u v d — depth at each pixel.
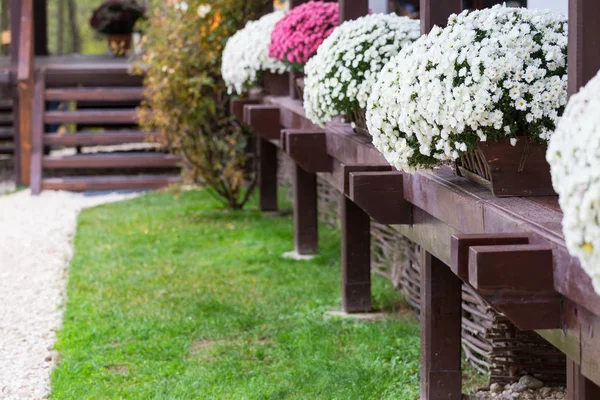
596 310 2.09
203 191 10.29
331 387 4.07
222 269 6.53
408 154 3.19
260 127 6.64
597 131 1.85
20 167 11.00
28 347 4.89
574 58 2.39
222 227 8.16
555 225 2.49
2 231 8.38
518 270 2.34
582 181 1.85
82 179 10.69
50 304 5.79
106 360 4.58
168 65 8.60
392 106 3.23
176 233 7.90
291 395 4.02
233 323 5.16
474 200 2.91
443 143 2.98
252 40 7.00
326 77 4.55
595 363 2.14
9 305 5.78
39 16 13.76
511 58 2.88
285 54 6.09
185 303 5.60
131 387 4.18
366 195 3.75
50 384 4.30
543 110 2.84
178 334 4.99
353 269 5.38
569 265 2.23
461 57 2.94
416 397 3.96
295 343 4.75
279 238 7.58
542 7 5.09
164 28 8.80
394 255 5.81
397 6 8.48
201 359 4.56
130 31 13.63
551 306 2.35
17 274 6.66
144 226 8.27
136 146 14.92
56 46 25.84
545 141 2.89
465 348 4.44
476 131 2.93
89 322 5.24
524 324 2.36
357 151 4.46
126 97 10.97
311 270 6.46
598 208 1.80
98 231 8.10
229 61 7.27
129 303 5.64
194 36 8.62
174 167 11.51
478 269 2.33
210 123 8.98
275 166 8.90
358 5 5.14
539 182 2.94
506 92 2.90
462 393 3.96
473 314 4.40
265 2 8.62
